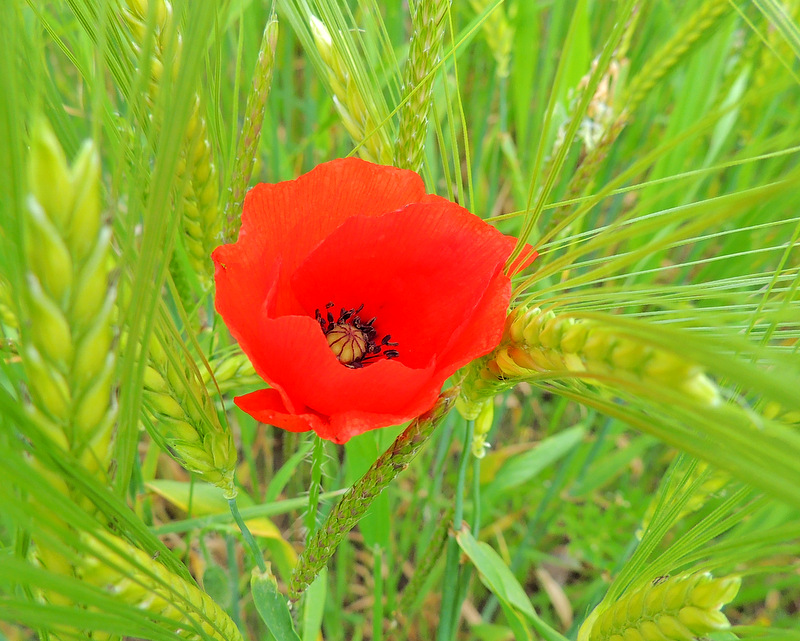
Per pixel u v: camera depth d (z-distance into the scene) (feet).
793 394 0.15
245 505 0.61
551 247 0.38
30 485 0.21
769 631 0.28
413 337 0.38
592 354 0.23
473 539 0.52
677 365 0.19
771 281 0.31
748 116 0.85
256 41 0.76
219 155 0.47
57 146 0.17
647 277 0.74
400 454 0.35
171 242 0.25
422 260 0.36
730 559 0.30
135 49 0.37
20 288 0.20
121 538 0.29
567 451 0.76
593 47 0.93
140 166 0.24
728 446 0.20
